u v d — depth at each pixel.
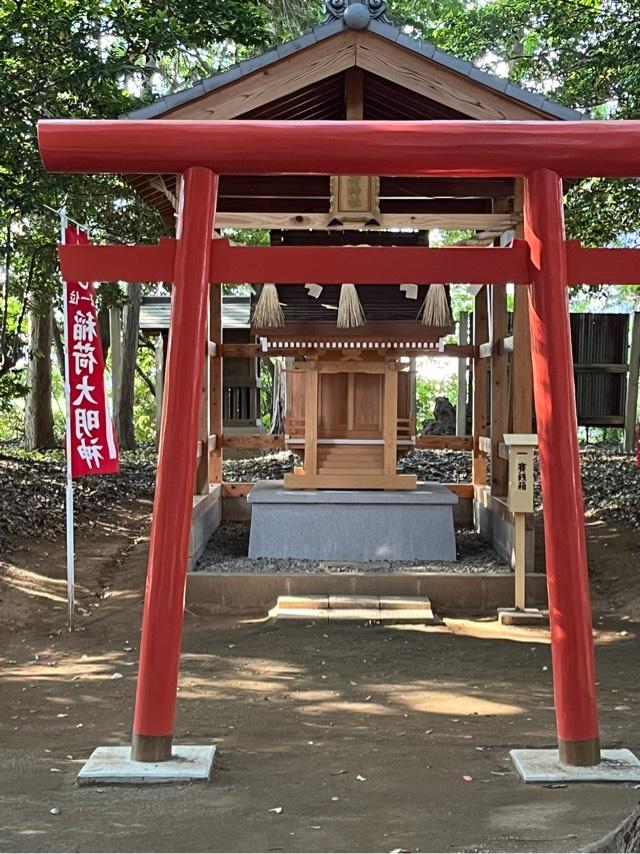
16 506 12.34
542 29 14.08
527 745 5.66
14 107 10.50
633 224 13.52
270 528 10.58
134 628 8.95
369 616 9.00
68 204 13.05
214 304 12.60
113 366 20.89
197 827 4.18
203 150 5.40
